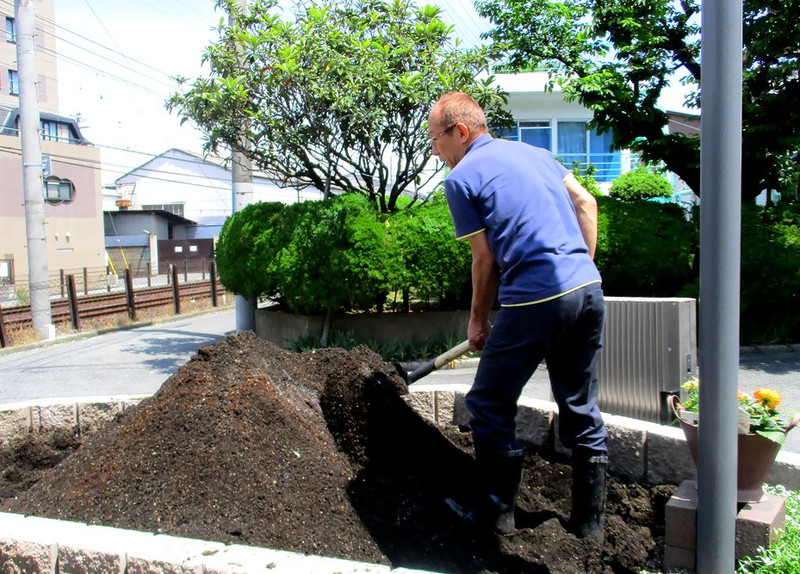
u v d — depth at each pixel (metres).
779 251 9.73
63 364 11.49
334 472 2.87
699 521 2.42
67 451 3.85
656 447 3.16
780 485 2.95
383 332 9.85
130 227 48.50
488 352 2.68
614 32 11.43
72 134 37.31
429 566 2.48
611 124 11.74
